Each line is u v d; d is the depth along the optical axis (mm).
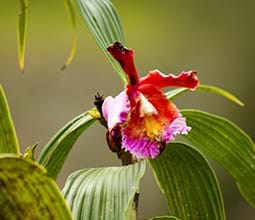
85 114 1105
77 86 2396
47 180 959
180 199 1166
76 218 1019
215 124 1156
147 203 2371
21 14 1098
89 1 1121
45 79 2385
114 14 1133
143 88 1048
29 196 967
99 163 2373
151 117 1041
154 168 1163
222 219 1163
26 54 2373
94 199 1025
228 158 1174
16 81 2365
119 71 1074
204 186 1159
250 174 1173
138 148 1036
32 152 1062
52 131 2371
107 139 1044
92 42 2410
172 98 1134
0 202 969
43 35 2383
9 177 957
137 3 2439
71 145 1107
